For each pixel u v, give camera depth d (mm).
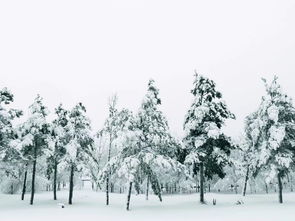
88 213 27266
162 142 30141
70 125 34875
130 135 29219
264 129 34500
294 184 57938
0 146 34062
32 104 34125
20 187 46344
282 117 34062
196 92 33625
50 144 33406
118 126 30797
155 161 28984
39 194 44844
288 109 33938
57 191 51594
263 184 53656
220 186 55219
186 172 30484
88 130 35188
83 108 35750
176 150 32281
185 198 39500
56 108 37906
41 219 24438
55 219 24438
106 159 54438
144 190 50969
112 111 34156
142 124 30766
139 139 30188
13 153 34625
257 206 29922
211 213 26422
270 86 34281
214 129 31094
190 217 24797
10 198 38406
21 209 29891
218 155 31938
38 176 46250
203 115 31734
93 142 36031
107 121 33781
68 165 33469
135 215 26219
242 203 32812
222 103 32969
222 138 32125
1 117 33500
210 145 32594
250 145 43344
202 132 32906
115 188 56375
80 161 34250
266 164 34094
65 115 37750
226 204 32375
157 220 23781
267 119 33812
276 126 33031
